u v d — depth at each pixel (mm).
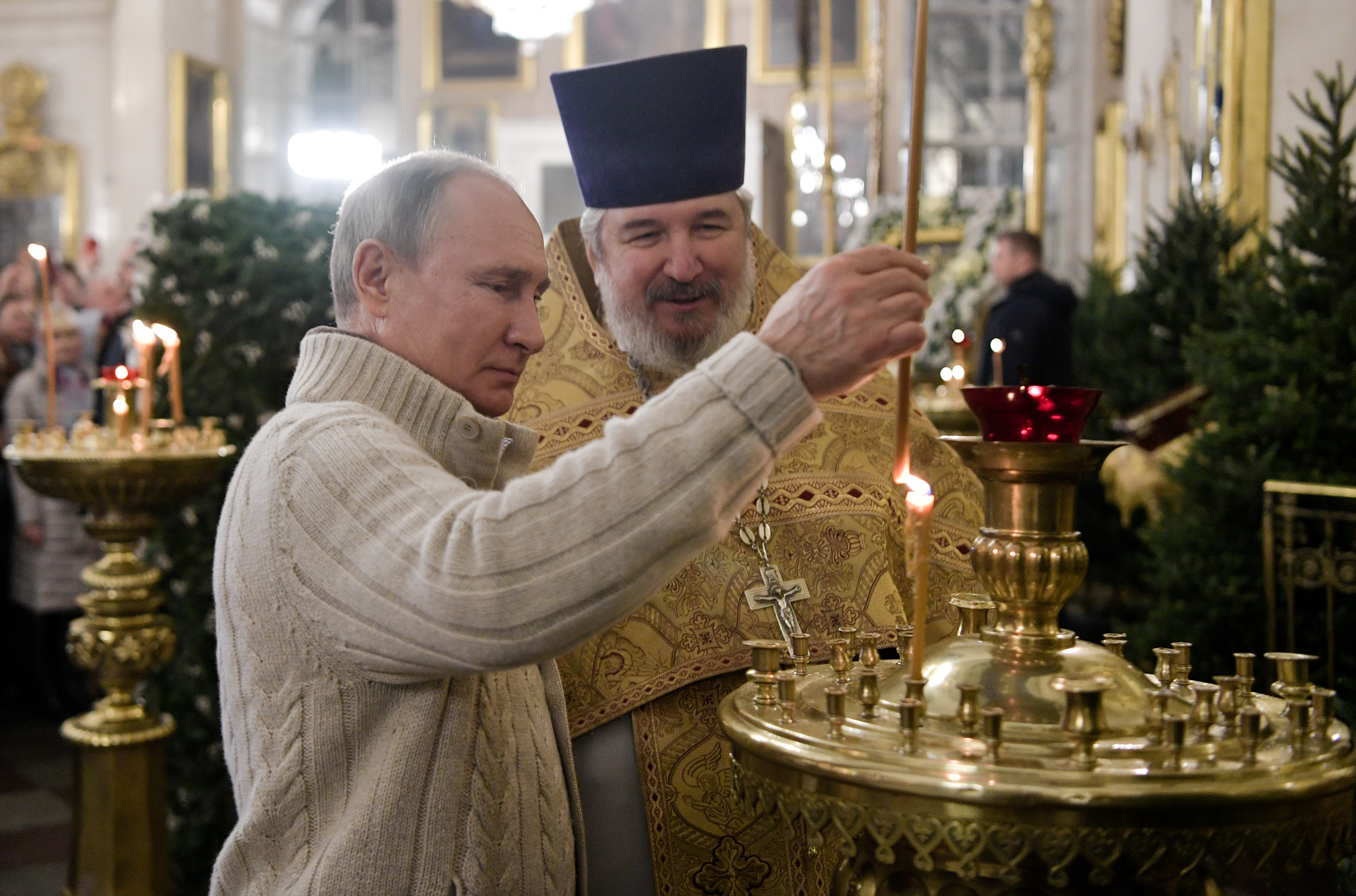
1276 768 790
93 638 2766
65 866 3672
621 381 1683
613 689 1508
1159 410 4207
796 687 1046
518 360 1132
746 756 951
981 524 1774
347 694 1011
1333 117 3529
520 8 9727
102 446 2627
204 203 3309
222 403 3266
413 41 12961
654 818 1475
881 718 901
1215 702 883
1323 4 4117
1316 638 2691
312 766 1014
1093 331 6543
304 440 1023
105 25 11750
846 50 11688
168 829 2873
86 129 11812
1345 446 2826
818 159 11547
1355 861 1682
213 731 3248
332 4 15180
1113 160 9203
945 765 793
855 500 1661
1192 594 2971
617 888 1471
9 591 5574
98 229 11805
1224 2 4773
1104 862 760
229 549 1057
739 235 1620
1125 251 8594
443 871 1017
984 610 1049
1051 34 6949
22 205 11844
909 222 930
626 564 890
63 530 5207
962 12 11328
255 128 14594
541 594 896
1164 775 766
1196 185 5559
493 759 1082
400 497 981
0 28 11891
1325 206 2961
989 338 5125
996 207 6703
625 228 1593
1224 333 3154
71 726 2805
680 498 893
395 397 1079
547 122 12398
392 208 1102
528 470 1317
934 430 1813
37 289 5812
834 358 914
